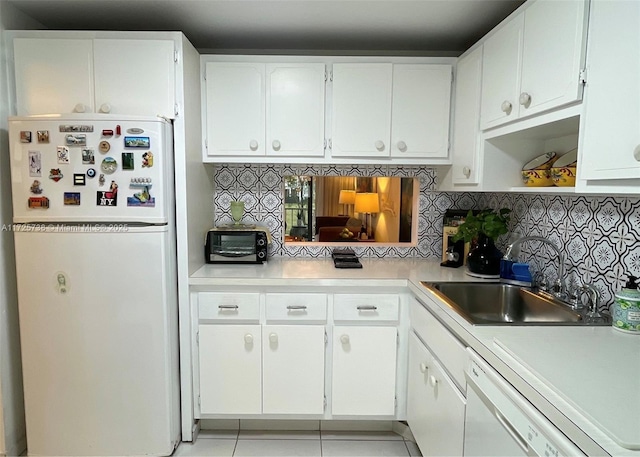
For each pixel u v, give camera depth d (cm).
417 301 190
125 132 171
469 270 207
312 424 216
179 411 200
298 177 260
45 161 169
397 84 211
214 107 211
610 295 140
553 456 80
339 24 200
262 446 200
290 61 209
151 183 174
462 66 201
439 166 239
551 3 126
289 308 198
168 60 183
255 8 182
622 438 68
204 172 223
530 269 194
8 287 184
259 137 212
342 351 201
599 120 104
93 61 182
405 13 186
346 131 213
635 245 129
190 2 177
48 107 183
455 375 140
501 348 111
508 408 99
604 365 98
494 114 166
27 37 181
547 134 160
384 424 216
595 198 148
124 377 182
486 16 189
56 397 181
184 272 193
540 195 186
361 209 285
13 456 187
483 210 227
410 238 264
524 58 143
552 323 132
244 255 228
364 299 200
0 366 179
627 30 94
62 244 173
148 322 180
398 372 205
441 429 152
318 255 254
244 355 199
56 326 177
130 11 187
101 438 184
